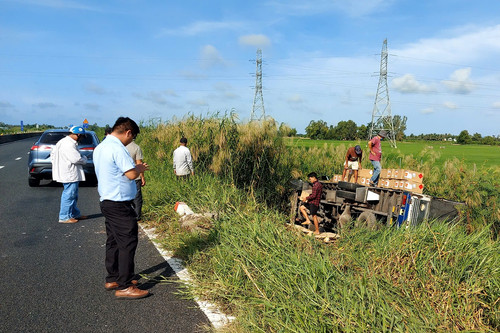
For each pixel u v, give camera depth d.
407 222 6.61
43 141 11.62
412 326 3.01
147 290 4.14
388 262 4.04
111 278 4.14
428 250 4.10
